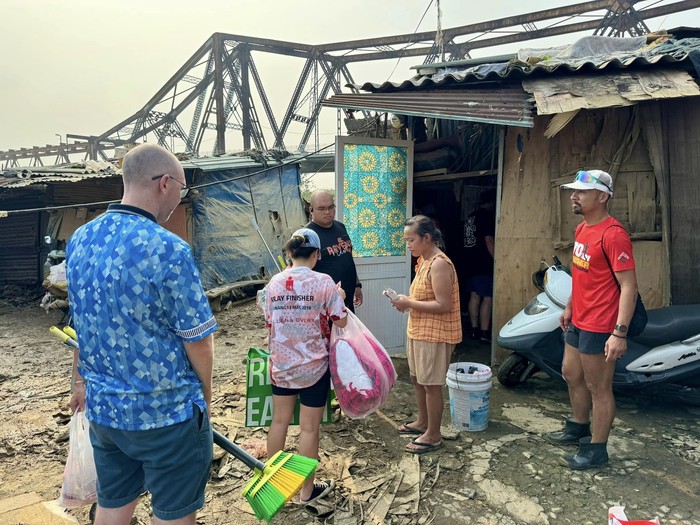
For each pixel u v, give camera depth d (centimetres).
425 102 483
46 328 786
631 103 394
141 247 158
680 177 433
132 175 169
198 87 3108
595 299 291
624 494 282
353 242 505
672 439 345
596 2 1991
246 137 2931
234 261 1010
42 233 1107
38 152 3219
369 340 302
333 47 2759
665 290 437
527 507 272
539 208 482
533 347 398
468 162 592
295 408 308
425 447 331
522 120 403
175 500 171
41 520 252
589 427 344
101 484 184
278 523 263
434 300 320
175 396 165
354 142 497
